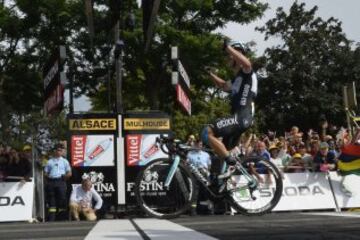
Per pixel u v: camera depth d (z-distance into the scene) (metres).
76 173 13.24
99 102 33.50
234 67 7.29
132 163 13.27
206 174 7.73
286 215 7.29
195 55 30.31
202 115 36.50
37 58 31.55
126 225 6.02
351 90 14.93
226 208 11.99
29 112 33.31
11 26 30.41
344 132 15.09
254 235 4.53
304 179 13.64
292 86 44.09
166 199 8.70
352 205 13.61
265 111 43.94
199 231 5.03
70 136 13.28
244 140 13.96
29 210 12.95
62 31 31.02
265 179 7.79
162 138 7.86
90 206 12.77
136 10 28.48
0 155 13.48
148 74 31.16
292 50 44.25
